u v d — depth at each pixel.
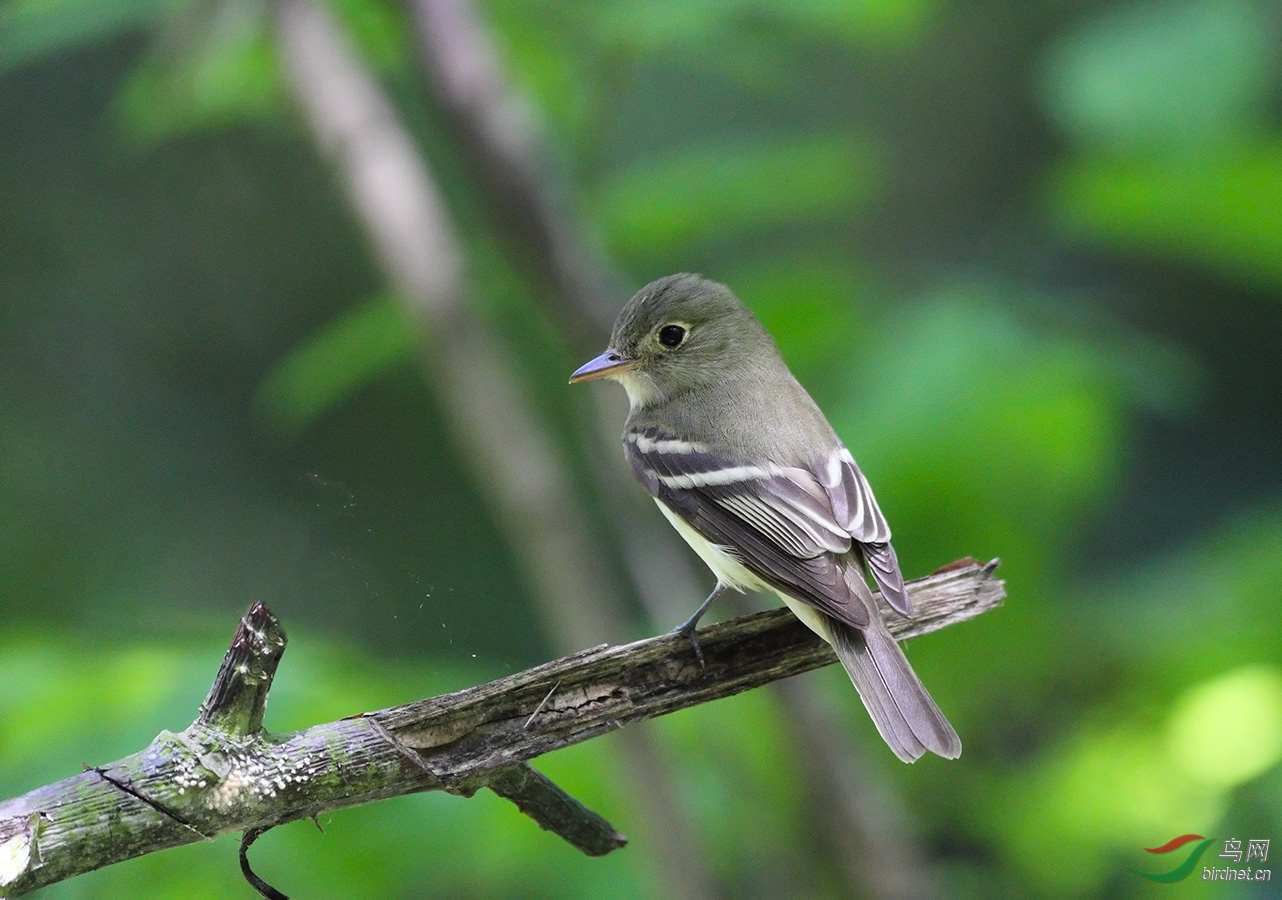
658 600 10.21
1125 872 10.48
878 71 14.68
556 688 5.83
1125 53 9.15
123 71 14.66
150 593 13.88
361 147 10.00
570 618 9.73
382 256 9.92
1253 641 9.78
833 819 9.50
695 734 9.68
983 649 10.31
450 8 9.61
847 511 7.66
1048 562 9.66
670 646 6.23
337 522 12.99
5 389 14.38
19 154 14.62
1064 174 9.98
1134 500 14.23
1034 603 9.90
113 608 13.78
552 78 10.57
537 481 9.73
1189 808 9.61
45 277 14.65
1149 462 14.39
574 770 9.04
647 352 8.95
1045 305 9.78
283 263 15.17
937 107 14.68
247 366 14.88
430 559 14.18
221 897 7.93
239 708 5.26
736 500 7.97
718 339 8.92
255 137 14.74
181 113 10.76
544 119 10.62
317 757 5.34
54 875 5.05
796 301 9.88
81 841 5.07
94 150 14.78
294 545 14.16
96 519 14.16
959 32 14.59
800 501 7.77
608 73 10.49
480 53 9.69
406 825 8.27
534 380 12.10
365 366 10.45
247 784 5.24
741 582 8.06
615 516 11.15
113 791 5.12
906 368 9.24
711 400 8.62
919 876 9.66
